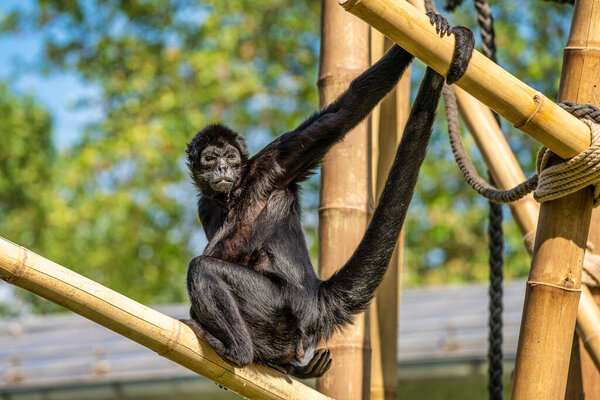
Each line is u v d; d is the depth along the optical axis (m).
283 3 36.75
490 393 11.46
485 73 7.52
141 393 18.16
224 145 9.95
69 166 35.69
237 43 35.97
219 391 17.92
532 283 8.00
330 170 9.92
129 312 7.60
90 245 34.81
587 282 9.86
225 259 9.41
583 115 7.96
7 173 37.06
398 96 10.64
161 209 34.81
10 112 37.94
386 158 10.49
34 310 39.22
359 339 9.59
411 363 17.50
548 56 33.94
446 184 33.34
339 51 10.13
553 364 7.83
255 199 9.60
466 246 33.03
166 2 37.56
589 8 8.53
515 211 10.68
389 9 7.14
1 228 35.75
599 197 8.02
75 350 19.69
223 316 8.27
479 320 18.27
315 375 8.98
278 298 8.97
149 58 36.50
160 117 35.47
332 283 9.12
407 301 20.91
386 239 8.90
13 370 19.17
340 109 9.25
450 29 7.45
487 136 10.97
